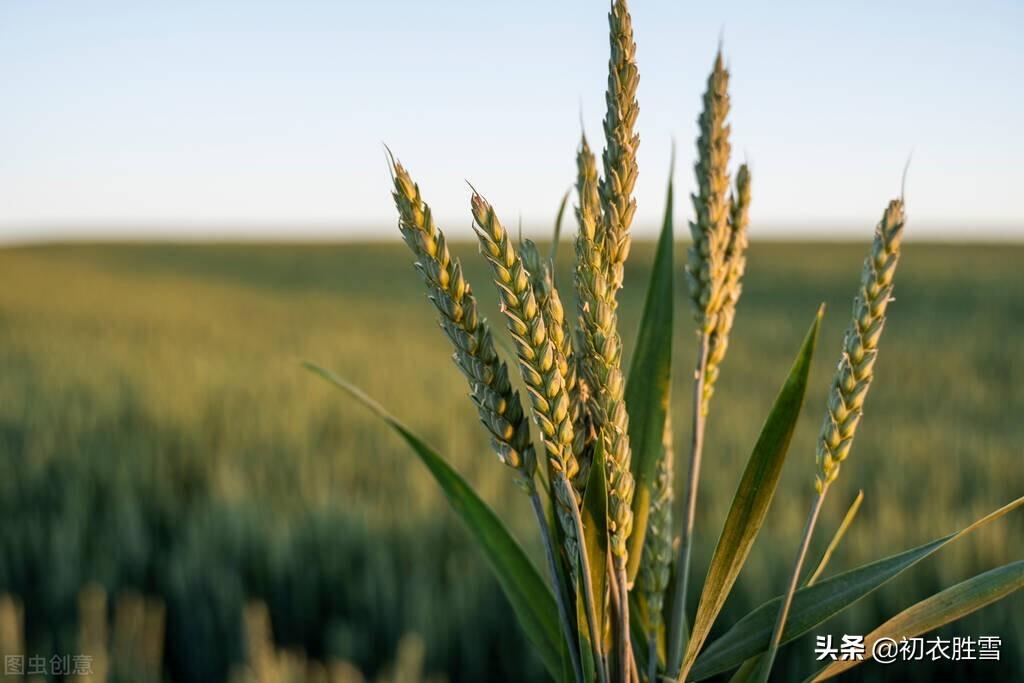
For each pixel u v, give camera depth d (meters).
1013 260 37.75
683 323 16.64
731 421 8.34
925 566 4.60
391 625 4.43
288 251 56.16
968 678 3.94
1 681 3.50
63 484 6.52
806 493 6.12
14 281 33.38
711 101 0.99
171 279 37.19
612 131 0.91
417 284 34.69
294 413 8.92
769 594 4.34
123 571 5.10
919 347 14.56
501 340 1.07
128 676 3.63
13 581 5.04
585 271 0.92
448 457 7.03
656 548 1.11
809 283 30.92
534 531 4.85
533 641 1.19
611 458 0.90
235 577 4.79
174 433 8.21
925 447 7.31
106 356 13.91
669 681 1.05
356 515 5.58
